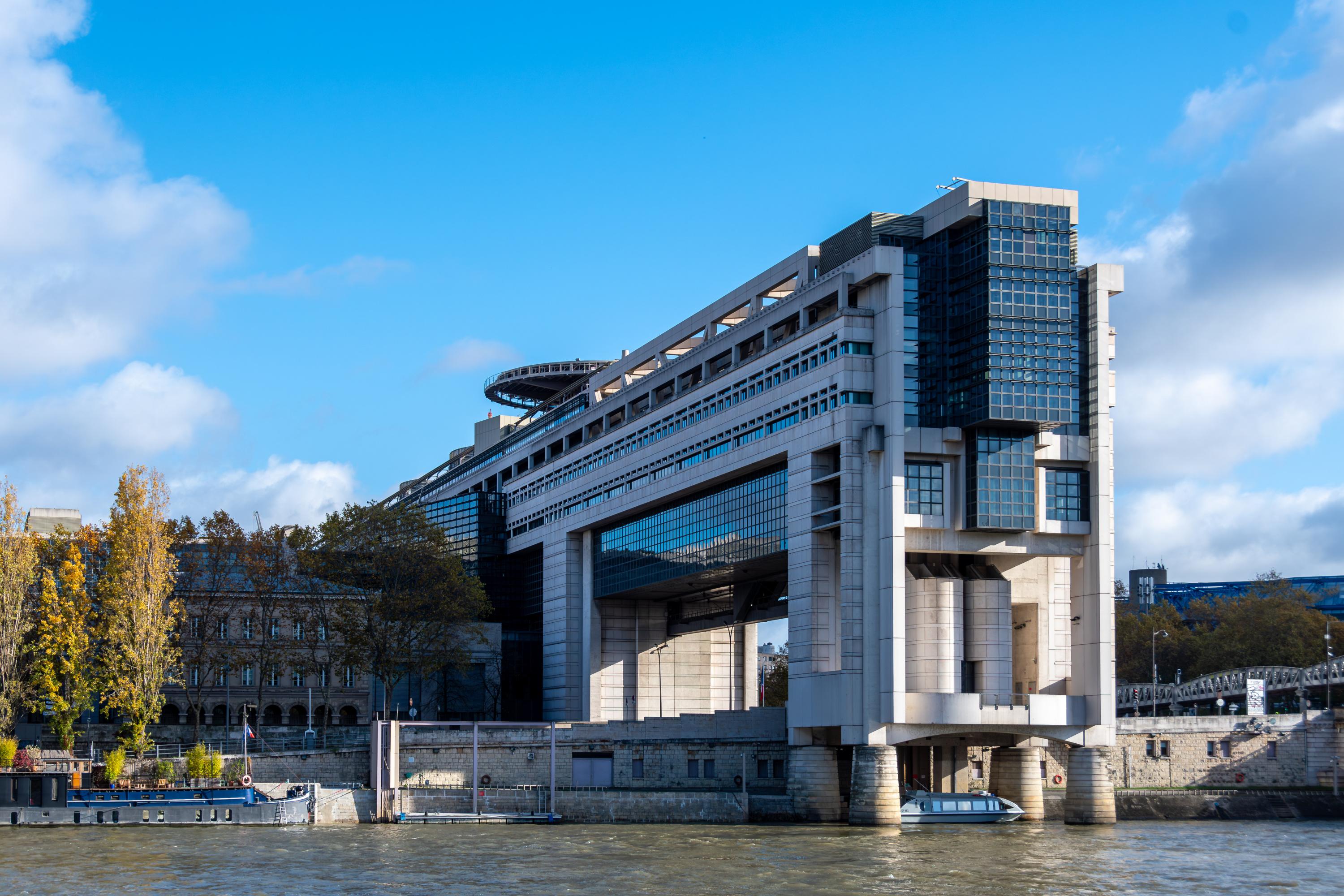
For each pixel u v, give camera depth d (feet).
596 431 580.71
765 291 455.22
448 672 594.65
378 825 360.48
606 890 237.86
